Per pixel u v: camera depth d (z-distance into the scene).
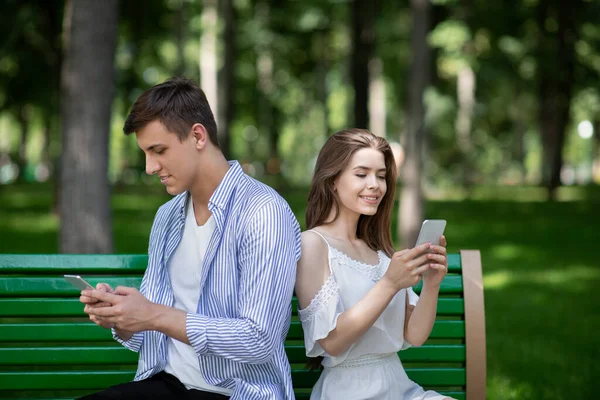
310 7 31.02
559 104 30.62
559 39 29.09
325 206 3.80
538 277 13.02
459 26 24.78
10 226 20.58
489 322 9.46
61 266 3.89
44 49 23.08
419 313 3.69
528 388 6.56
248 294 3.33
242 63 39.50
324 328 3.44
